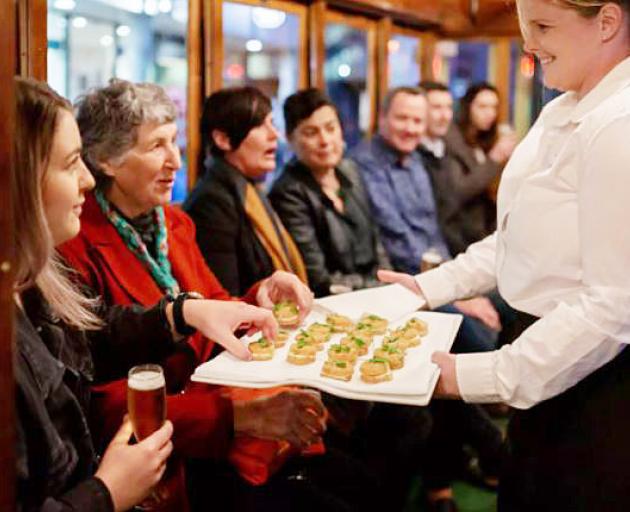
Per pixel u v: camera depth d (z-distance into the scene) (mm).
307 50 3908
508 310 3676
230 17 3289
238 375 1565
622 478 1519
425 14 4887
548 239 1534
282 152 3703
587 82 1533
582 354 1460
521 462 1680
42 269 1318
